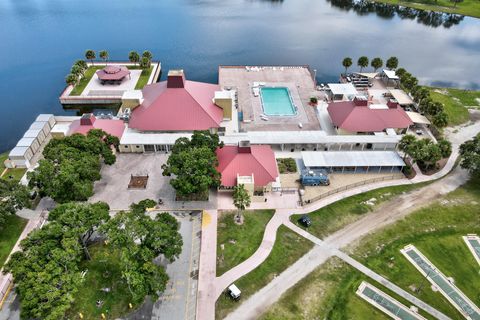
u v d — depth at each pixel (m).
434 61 176.88
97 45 187.75
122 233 63.59
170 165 85.06
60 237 65.38
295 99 133.00
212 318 64.44
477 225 83.81
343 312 66.00
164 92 113.44
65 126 109.94
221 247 77.00
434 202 89.81
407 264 74.94
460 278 72.62
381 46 193.25
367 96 132.88
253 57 177.00
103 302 66.25
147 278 61.44
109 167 98.69
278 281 71.00
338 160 98.56
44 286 57.53
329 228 82.62
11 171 97.69
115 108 134.62
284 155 105.31
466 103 134.75
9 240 78.25
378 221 84.56
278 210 87.00
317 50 186.50
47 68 163.25
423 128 119.06
